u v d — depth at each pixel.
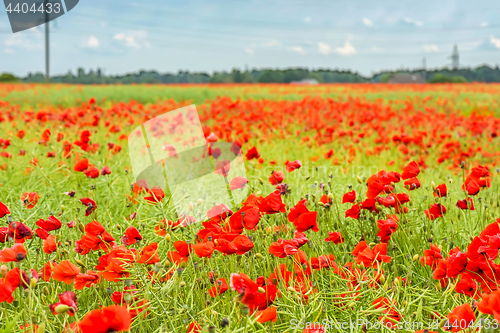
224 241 1.74
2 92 21.02
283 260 2.27
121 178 4.11
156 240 2.55
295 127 9.38
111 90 21.30
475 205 3.09
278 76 75.62
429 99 18.33
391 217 2.39
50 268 1.96
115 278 1.81
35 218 2.91
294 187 4.07
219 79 75.44
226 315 1.87
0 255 1.61
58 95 18.89
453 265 1.72
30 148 5.79
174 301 1.75
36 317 1.72
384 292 1.75
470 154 5.54
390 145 6.90
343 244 2.40
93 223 1.96
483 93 23.45
